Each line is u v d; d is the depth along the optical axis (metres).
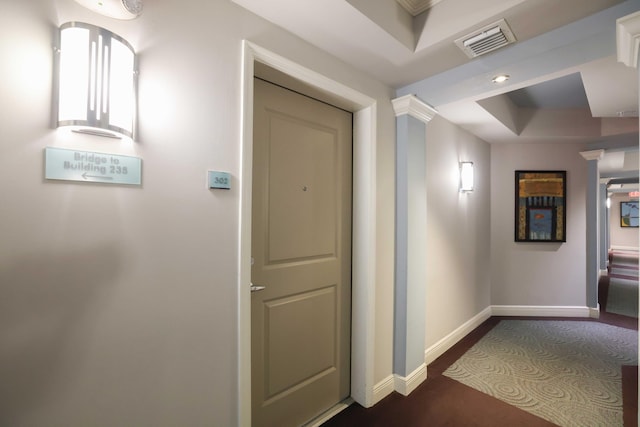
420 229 2.21
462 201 3.11
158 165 1.08
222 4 1.25
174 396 1.13
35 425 0.87
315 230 1.82
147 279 1.06
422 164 2.22
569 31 1.44
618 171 5.11
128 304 1.03
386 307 2.07
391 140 2.10
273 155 1.61
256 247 1.55
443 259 2.79
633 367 2.39
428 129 2.58
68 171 0.90
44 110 0.87
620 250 10.88
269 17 1.37
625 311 3.90
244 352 1.31
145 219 1.06
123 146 1.00
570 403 1.93
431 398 2.01
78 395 0.94
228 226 1.27
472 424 1.75
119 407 1.01
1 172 0.82
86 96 0.85
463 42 1.58
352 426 1.75
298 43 1.52
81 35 0.85
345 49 1.63
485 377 2.26
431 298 2.61
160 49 1.09
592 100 2.48
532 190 3.69
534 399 1.98
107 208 0.98
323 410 1.87
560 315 3.68
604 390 2.07
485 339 2.98
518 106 3.36
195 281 1.18
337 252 1.95
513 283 3.74
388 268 2.08
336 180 1.93
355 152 2.00
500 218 3.74
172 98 1.11
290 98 1.67
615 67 1.95
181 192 1.14
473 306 3.33
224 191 1.26
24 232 0.85
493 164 3.72
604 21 1.35
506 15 1.38
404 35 1.60
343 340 1.99
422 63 1.79
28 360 0.86
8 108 0.82
